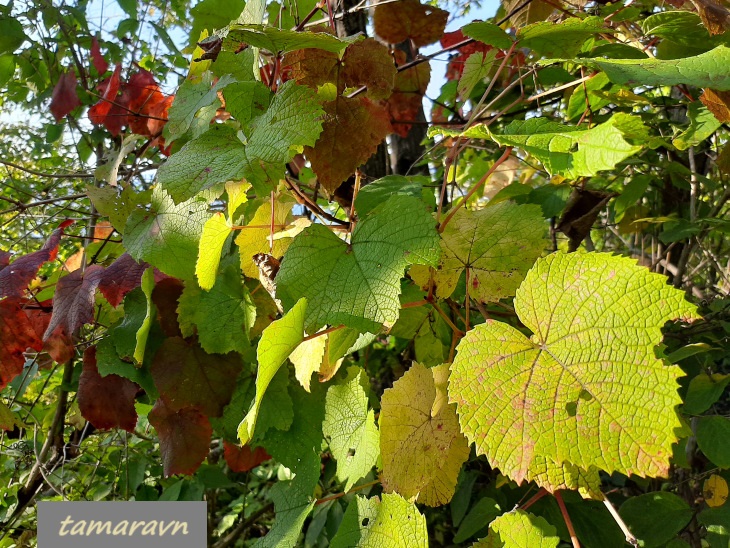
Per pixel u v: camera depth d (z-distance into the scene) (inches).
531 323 11.9
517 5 22.3
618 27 20.3
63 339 22.0
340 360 17.4
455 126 24.5
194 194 13.5
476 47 27.2
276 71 16.6
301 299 13.1
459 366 11.8
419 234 13.2
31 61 40.2
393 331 19.4
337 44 14.6
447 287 16.0
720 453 18.5
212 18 21.5
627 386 10.6
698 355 23.5
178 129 18.5
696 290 32.1
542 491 14.5
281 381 20.2
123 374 21.0
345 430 18.1
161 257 18.8
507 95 28.6
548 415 10.9
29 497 29.9
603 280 11.3
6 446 32.1
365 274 13.5
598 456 10.4
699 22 16.2
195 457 21.0
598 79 19.7
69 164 48.9
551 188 21.9
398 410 15.1
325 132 17.1
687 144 16.9
